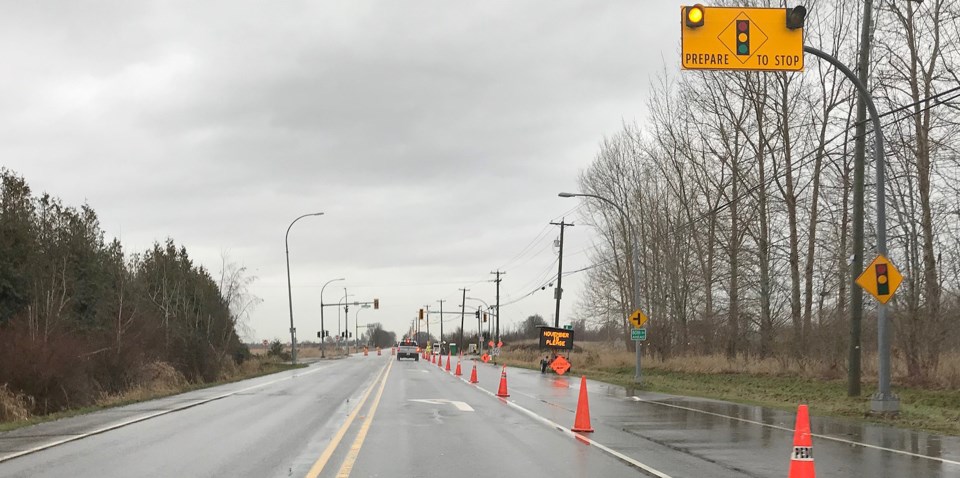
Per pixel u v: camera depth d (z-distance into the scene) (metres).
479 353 107.81
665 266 52.47
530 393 28.33
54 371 21.23
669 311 54.91
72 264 27.61
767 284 41.28
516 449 13.05
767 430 16.22
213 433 15.15
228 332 45.00
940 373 26.17
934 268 28.36
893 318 29.09
